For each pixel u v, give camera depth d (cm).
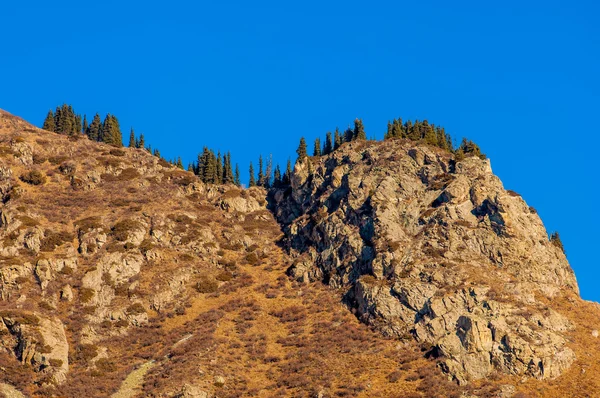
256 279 17225
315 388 13138
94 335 14688
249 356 14338
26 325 13825
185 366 13750
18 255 15938
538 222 16538
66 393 13062
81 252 16512
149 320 15488
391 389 12862
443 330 13850
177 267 16912
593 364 13225
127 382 13600
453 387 12775
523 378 12850
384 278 15275
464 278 14700
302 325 15238
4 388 12825
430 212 16438
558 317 14200
